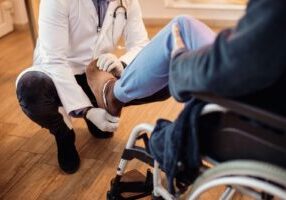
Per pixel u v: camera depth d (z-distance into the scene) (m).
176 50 0.96
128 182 1.46
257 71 0.70
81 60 1.71
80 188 1.62
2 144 1.92
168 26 1.16
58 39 1.56
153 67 1.19
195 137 0.89
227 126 0.86
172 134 0.93
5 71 2.67
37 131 2.02
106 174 1.70
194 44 1.11
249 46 0.69
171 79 0.91
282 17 0.67
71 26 1.62
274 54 0.68
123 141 1.92
